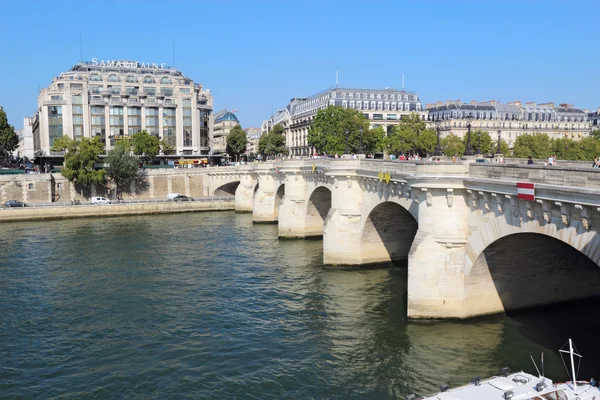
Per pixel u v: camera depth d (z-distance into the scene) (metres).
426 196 36.28
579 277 38.38
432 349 33.19
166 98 151.38
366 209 52.94
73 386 30.20
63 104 138.75
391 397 28.03
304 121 178.62
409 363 31.73
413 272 36.91
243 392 29.16
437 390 28.44
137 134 133.75
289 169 72.88
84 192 110.38
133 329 38.53
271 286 48.81
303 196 73.12
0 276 52.66
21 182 103.44
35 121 182.38
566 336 33.81
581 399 20.77
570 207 25.80
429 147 120.88
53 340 36.66
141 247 66.81
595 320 36.16
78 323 39.81
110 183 112.56
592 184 24.66
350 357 33.12
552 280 37.97
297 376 30.88
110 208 98.19
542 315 37.47
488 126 149.75
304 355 33.69
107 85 146.38
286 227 73.25
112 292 47.34
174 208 103.94
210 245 68.38
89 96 142.25
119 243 69.50
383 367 31.50
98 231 79.50
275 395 28.75
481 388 22.12
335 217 54.78
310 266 56.31
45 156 135.50
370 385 29.47
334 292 46.50
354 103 160.25
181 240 71.94
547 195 26.75
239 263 57.97
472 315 36.22
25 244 68.75
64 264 57.56
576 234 25.62
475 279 35.81
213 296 46.03
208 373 31.50
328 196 73.06
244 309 42.59
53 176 107.31
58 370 32.19
